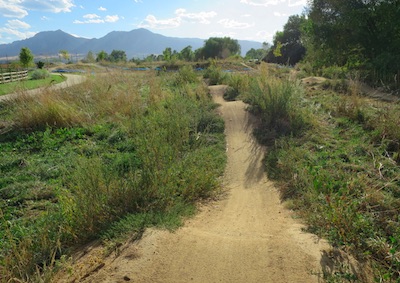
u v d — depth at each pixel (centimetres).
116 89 1178
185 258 315
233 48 5622
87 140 848
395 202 415
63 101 1025
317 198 445
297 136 728
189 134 834
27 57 4197
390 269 282
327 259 299
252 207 494
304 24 1731
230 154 736
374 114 722
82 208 420
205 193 541
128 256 317
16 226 461
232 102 1080
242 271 294
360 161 552
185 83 1455
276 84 891
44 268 321
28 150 816
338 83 1151
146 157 583
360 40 1546
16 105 1069
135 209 445
